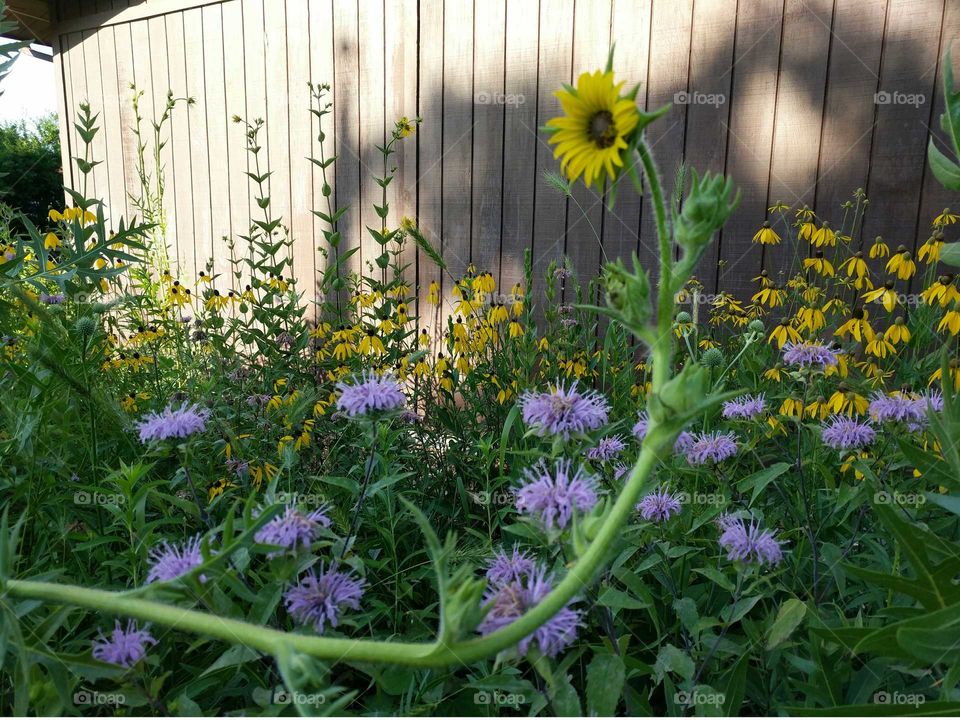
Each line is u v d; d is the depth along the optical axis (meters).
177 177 5.44
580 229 3.63
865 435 1.49
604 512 0.67
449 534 0.62
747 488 1.43
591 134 0.62
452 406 2.83
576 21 3.53
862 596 1.30
